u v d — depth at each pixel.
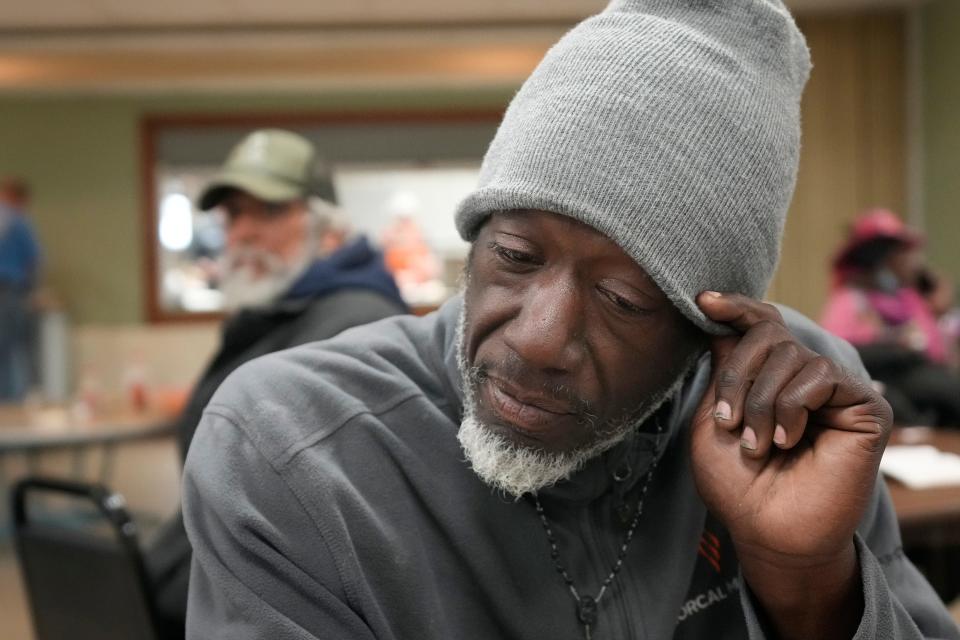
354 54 6.62
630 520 0.83
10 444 3.02
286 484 0.72
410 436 0.77
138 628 1.35
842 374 0.68
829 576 0.69
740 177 0.69
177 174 7.63
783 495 0.69
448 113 7.57
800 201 6.08
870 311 3.82
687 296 0.69
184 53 6.57
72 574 1.42
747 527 0.69
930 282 4.18
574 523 0.80
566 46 0.71
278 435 0.73
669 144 0.66
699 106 0.67
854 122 6.07
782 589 0.70
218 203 2.31
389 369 0.81
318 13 5.94
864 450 0.67
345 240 2.41
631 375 0.70
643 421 0.79
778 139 0.72
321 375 0.79
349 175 7.70
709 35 0.71
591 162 0.65
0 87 6.84
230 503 0.70
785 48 0.74
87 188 7.53
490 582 0.75
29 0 5.60
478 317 0.70
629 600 0.80
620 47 0.68
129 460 6.22
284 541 0.70
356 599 0.70
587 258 0.66
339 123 7.59
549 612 0.77
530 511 0.78
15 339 6.15
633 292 0.67
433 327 0.86
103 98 7.49
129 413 3.59
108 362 7.53
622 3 0.73
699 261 0.68
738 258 0.71
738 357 0.70
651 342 0.70
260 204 2.26
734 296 0.72
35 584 1.49
